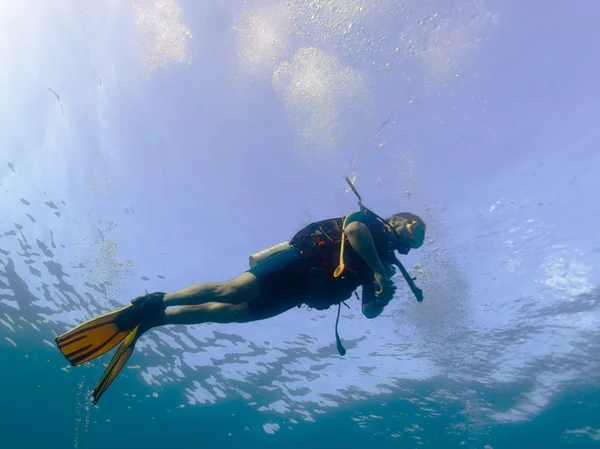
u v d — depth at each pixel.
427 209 8.72
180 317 2.88
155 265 11.22
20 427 17.55
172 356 13.41
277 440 15.60
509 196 8.56
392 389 12.58
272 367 12.82
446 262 9.26
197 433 16.17
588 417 11.35
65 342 2.75
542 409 11.77
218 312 2.87
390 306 10.20
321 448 15.42
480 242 9.02
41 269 12.54
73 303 13.09
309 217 9.53
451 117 8.06
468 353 11.13
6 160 11.30
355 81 8.12
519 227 8.81
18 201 11.63
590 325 9.81
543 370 11.06
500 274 9.40
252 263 3.03
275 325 11.58
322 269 2.78
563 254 8.99
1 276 13.16
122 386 14.62
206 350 12.90
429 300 9.83
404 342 11.11
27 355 14.83
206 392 14.35
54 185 11.11
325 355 12.02
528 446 12.52
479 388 11.90
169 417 15.57
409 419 13.20
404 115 8.16
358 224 2.73
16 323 14.19
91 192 10.84
